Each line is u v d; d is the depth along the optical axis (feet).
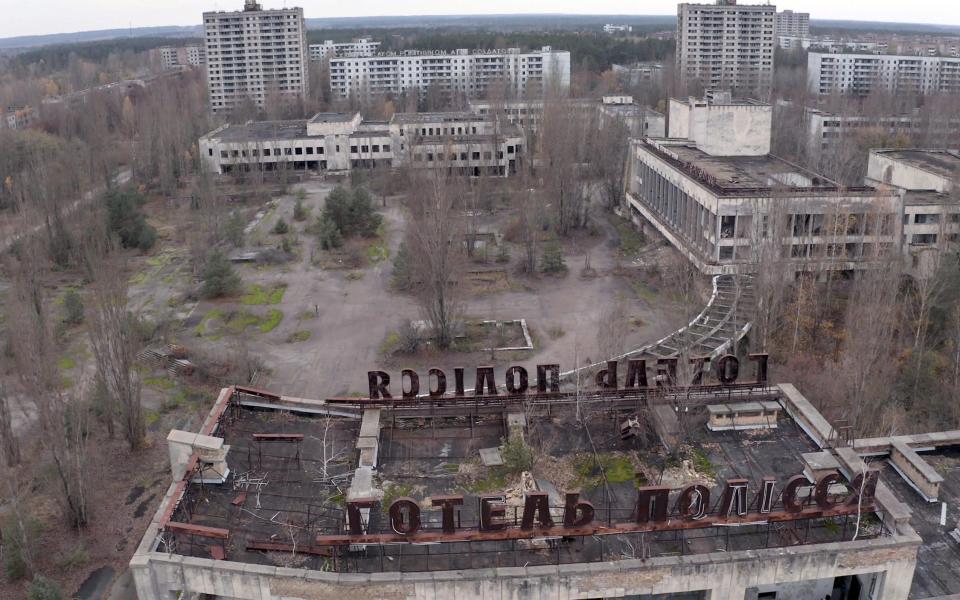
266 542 101.09
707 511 103.50
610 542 102.58
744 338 258.37
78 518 168.55
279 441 124.26
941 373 221.05
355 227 396.78
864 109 570.05
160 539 99.86
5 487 177.99
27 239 284.00
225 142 524.52
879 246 248.52
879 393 198.18
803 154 501.15
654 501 100.12
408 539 98.78
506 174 502.38
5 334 235.40
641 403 132.36
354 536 98.84
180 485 108.27
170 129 521.24
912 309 245.45
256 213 451.53
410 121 574.15
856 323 211.20
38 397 162.30
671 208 357.00
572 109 434.71
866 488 103.40
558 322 288.51
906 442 124.06
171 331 281.74
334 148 553.64
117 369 199.82
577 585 94.63
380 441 124.98
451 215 281.54
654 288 317.83
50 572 156.66
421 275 268.41
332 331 286.46
